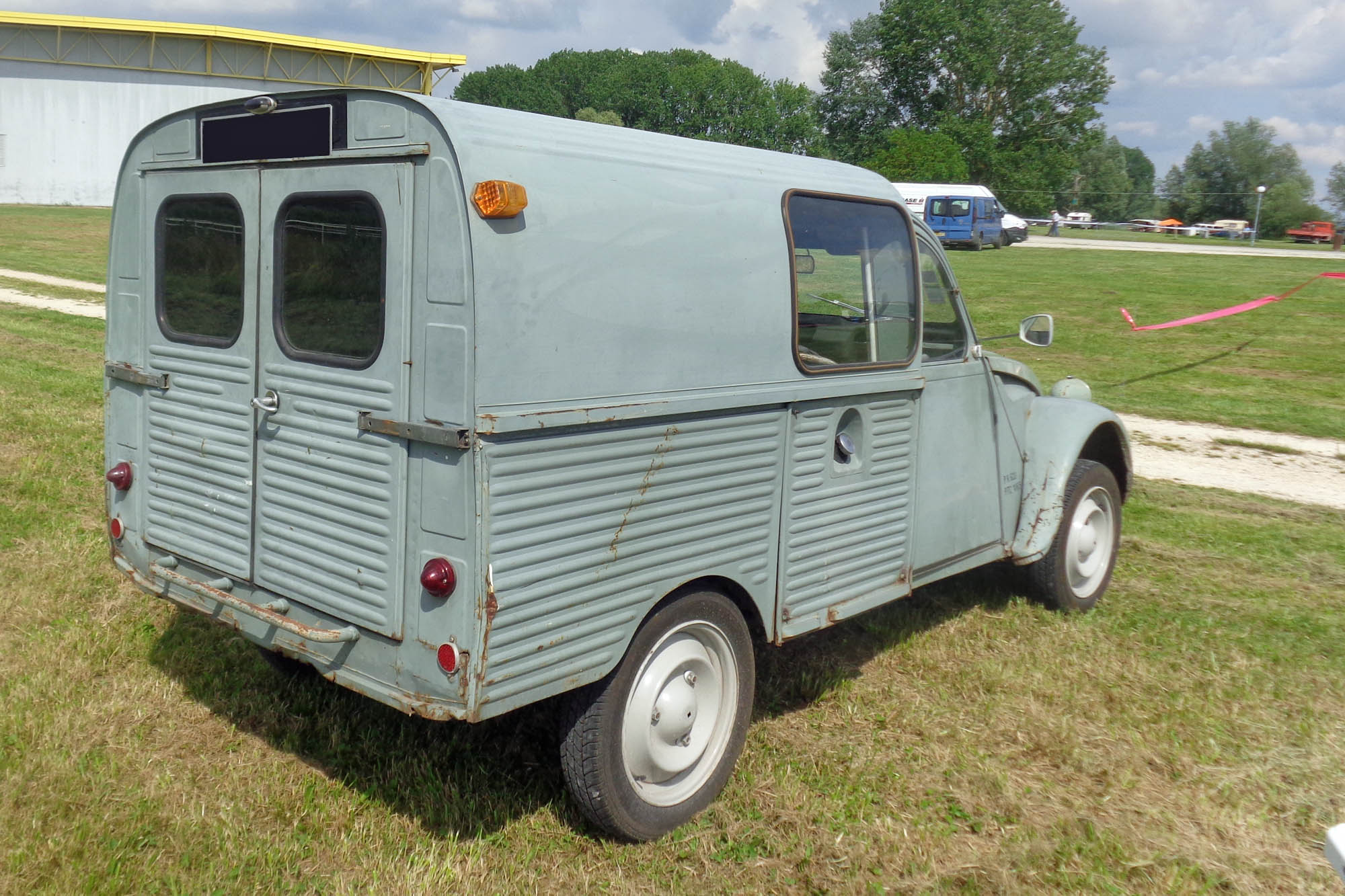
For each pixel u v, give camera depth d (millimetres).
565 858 3629
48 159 52094
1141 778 4336
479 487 3080
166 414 4152
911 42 70188
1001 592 6301
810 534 4273
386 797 3930
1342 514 8758
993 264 37344
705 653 3955
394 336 3264
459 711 3172
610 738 3574
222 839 3582
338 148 3402
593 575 3422
